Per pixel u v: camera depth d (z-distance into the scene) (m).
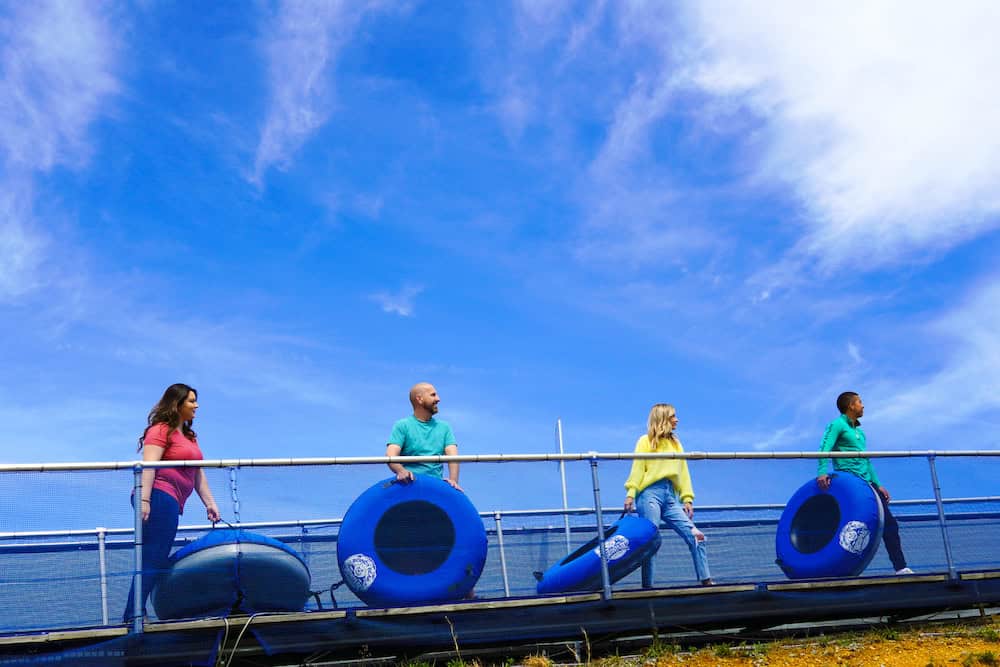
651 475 7.77
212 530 6.72
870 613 8.08
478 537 7.17
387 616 6.87
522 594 7.36
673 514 7.75
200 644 6.46
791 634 7.93
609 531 7.64
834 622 8.17
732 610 7.64
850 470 8.48
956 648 7.39
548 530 7.57
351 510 7.00
